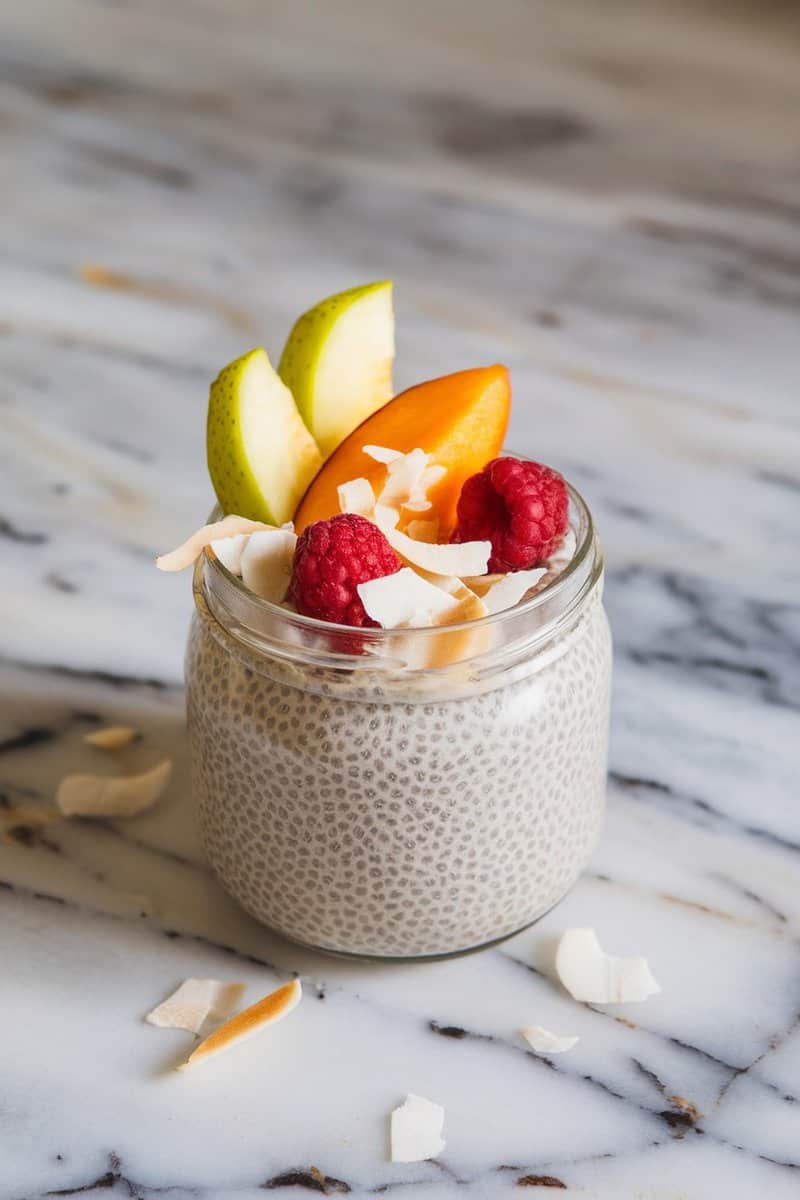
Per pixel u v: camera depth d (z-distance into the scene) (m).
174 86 0.94
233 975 0.46
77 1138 0.43
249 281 0.74
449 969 0.47
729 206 0.81
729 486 0.62
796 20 1.04
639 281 0.74
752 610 0.57
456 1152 0.43
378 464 0.44
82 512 0.61
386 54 0.99
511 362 0.69
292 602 0.43
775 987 0.46
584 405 0.66
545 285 0.74
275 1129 0.43
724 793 0.51
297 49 0.99
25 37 0.99
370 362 0.46
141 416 0.65
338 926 0.45
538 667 0.43
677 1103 0.44
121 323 0.71
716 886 0.48
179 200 0.81
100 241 0.77
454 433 0.45
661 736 0.52
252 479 0.44
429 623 0.42
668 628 0.56
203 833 0.47
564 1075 0.44
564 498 0.44
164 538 0.60
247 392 0.44
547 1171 0.43
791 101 0.93
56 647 0.55
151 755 0.52
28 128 0.88
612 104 0.92
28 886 0.48
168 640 0.55
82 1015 0.45
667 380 0.68
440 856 0.43
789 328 0.71
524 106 0.92
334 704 0.42
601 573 0.45
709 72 0.96
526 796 0.43
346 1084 0.44
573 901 0.48
